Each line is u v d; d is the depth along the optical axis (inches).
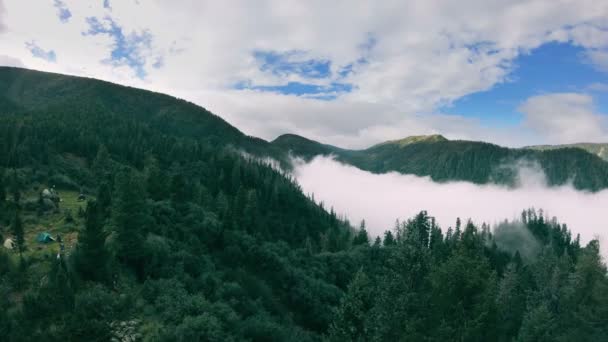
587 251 2289.6
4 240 2471.7
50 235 2608.3
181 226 2945.4
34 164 4598.9
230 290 2222.0
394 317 1359.5
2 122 5989.2
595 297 1990.7
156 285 1932.8
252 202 5310.0
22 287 1742.1
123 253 2089.1
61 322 1245.7
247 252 3026.6
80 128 7204.7
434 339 1245.1
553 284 2974.9
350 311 1611.7
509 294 2832.2
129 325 1451.8
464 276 1365.7
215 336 1567.4
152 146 7691.9
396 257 1520.7
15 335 1148.5
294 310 2728.8
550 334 2039.9
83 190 4269.2
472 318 1298.0
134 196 2164.1
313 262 3809.1
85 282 1748.3
